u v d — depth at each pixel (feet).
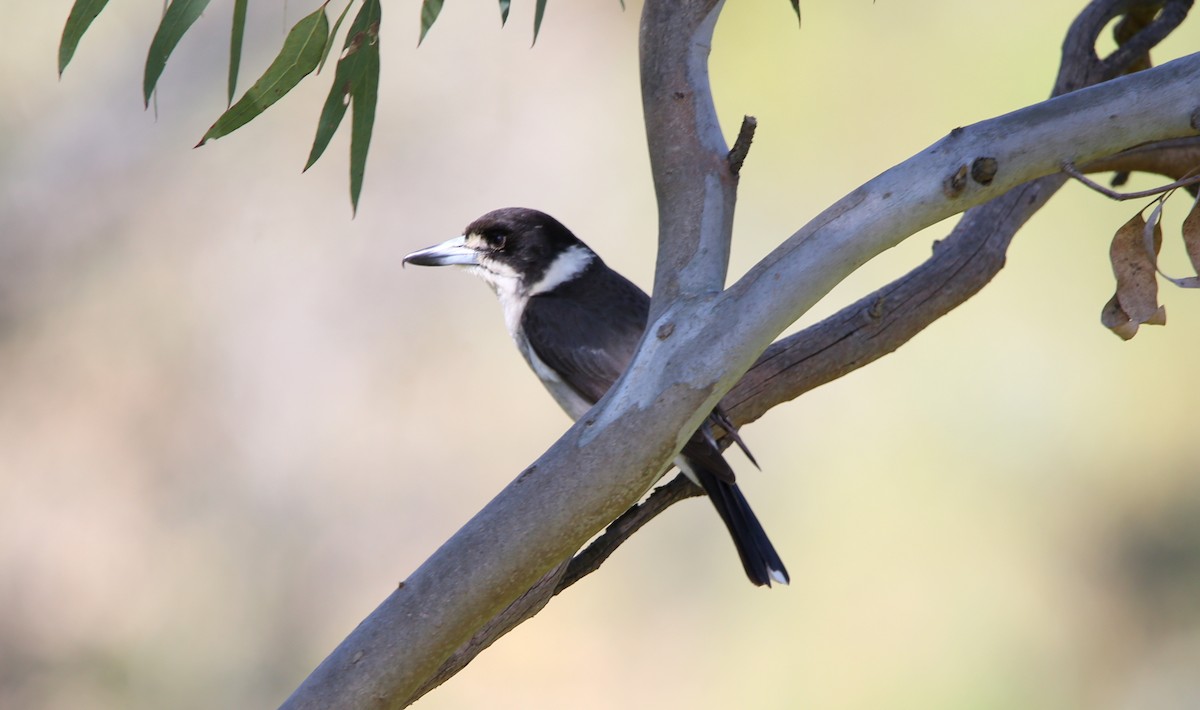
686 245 12.59
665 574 41.98
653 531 42.22
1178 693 37.04
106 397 46.26
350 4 13.34
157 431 46.21
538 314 24.45
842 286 39.68
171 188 46.91
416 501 45.85
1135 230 13.41
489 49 48.55
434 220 47.55
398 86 48.26
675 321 12.25
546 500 12.05
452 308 46.98
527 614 15.78
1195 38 35.99
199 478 46.19
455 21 48.57
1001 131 12.07
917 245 39.50
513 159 47.91
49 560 45.21
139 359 46.50
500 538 12.08
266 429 46.50
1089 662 37.83
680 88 12.80
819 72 41.32
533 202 47.50
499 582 12.14
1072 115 12.00
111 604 44.98
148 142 46.70
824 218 12.10
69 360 46.32
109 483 45.78
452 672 15.69
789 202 41.34
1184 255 36.52
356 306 47.11
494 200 47.62
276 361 46.68
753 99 41.75
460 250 25.81
